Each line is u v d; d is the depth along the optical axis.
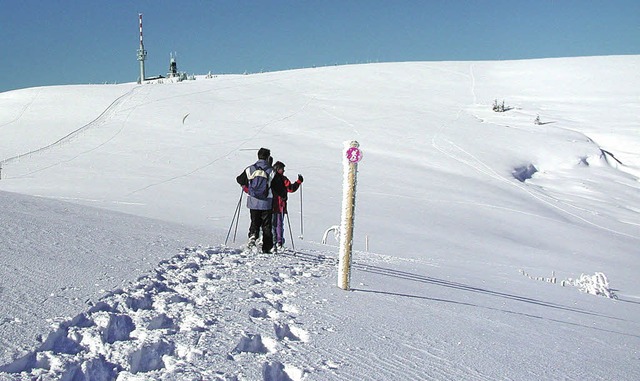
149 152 38.12
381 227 23.38
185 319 4.35
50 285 4.50
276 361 3.67
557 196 37.56
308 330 4.54
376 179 34.84
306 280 7.05
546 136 51.19
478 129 51.59
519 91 72.69
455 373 4.06
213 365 3.44
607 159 49.16
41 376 2.98
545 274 15.70
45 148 38.81
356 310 5.57
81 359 3.26
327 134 45.97
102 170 33.34
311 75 75.88
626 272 19.53
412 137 46.91
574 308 9.03
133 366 3.41
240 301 5.17
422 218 26.50
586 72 81.44
